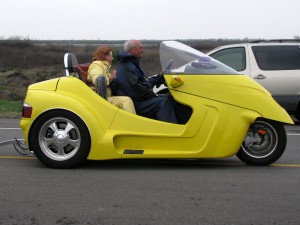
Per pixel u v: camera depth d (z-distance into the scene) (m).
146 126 6.64
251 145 7.00
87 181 6.08
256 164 7.02
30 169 6.68
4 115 14.02
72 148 6.67
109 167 6.88
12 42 53.78
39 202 5.24
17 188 5.75
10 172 6.50
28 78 25.52
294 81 12.05
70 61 6.95
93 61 7.06
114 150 6.55
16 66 37.25
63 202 5.25
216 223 4.66
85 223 4.65
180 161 7.40
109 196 5.46
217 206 5.14
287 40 12.61
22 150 7.95
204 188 5.82
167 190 5.71
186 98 6.70
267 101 6.81
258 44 12.27
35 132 6.62
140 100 6.95
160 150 6.65
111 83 7.02
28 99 6.70
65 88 6.73
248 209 5.06
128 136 6.62
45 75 26.91
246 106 6.71
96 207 5.09
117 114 6.65
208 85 6.71
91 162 7.20
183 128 6.64
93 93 6.70
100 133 6.54
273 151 6.97
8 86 22.25
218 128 6.62
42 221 4.70
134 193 5.58
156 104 6.89
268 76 12.02
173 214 4.89
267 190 5.76
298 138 10.10
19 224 4.62
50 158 6.65
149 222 4.67
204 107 6.65
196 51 7.10
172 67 6.87
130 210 5.00
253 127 6.92
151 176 6.38
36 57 41.69
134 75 6.90
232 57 12.30
